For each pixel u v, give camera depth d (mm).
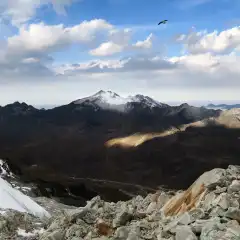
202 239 15031
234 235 14164
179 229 16203
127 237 18734
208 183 20750
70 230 22625
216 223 15445
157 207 24641
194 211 18812
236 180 19734
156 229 18891
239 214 16328
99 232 21297
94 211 24781
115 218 21906
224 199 17719
